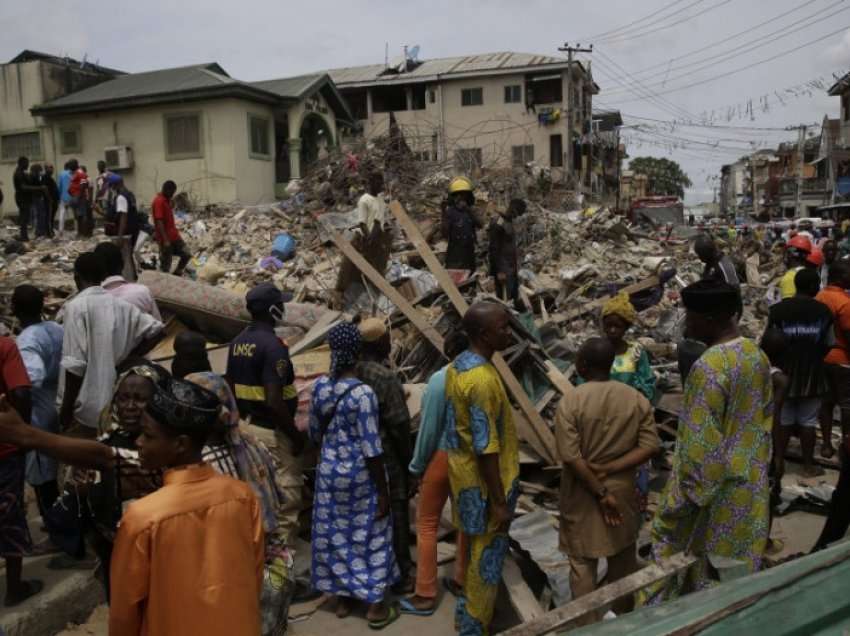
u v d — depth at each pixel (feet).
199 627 7.18
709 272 23.65
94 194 52.54
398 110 121.49
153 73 83.51
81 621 13.35
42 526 15.75
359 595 13.33
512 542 14.99
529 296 33.06
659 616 5.87
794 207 167.32
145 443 7.56
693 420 10.63
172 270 39.40
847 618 5.10
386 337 15.14
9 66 81.71
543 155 114.52
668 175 321.93
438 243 47.26
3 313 25.88
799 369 19.52
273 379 14.46
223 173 73.77
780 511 18.22
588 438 11.77
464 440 11.69
